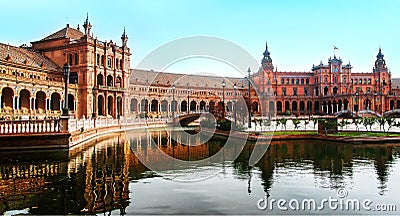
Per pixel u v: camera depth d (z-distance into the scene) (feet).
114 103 275.18
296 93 440.86
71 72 257.75
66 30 276.82
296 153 81.56
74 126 99.71
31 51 259.19
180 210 36.27
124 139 119.44
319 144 103.19
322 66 426.10
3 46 229.66
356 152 83.20
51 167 60.44
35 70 229.66
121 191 43.73
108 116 268.00
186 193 42.78
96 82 260.62
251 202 39.45
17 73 213.66
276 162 67.56
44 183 48.03
